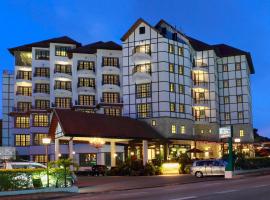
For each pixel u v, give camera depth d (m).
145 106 67.31
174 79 68.06
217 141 75.19
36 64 79.75
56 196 24.41
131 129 57.91
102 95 75.69
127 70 69.62
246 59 84.06
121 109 74.62
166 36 70.88
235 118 82.06
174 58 68.69
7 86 91.50
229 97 83.00
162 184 31.64
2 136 89.88
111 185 32.19
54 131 50.94
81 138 50.72
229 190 21.86
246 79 82.25
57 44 79.00
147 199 18.45
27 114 79.31
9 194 23.55
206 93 78.69
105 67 76.50
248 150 81.44
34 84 79.12
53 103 76.69
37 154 74.62
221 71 84.06
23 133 78.75
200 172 40.12
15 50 81.75
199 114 78.31
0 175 23.69
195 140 68.38
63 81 77.94
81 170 52.94
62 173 26.58
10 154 60.91
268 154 75.38
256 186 24.20
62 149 70.81
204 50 79.62
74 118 50.47
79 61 77.56
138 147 64.94
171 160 51.34
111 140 55.09
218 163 39.66
